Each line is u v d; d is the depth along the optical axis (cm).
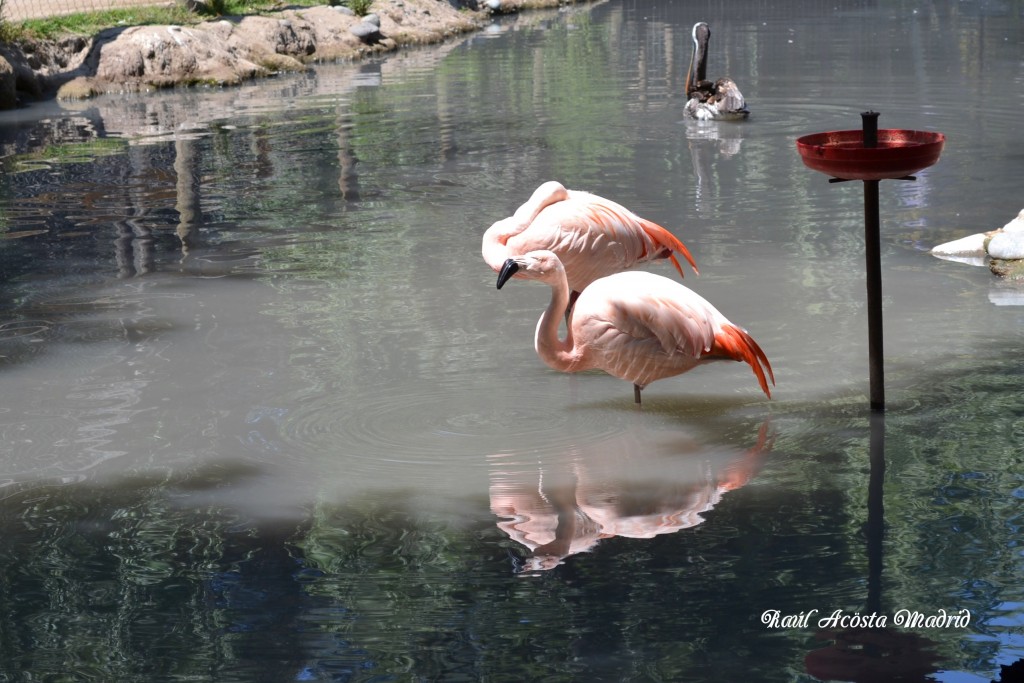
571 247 773
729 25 3158
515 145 1542
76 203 1274
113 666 421
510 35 3120
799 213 1129
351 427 641
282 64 2477
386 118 1803
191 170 1441
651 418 645
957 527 499
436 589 467
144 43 2267
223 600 465
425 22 3094
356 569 487
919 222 1080
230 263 1007
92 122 1861
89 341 804
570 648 421
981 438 593
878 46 2561
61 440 633
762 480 559
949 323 778
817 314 809
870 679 395
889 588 453
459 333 797
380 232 1102
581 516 528
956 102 1780
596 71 2309
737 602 448
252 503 553
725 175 1319
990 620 428
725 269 935
